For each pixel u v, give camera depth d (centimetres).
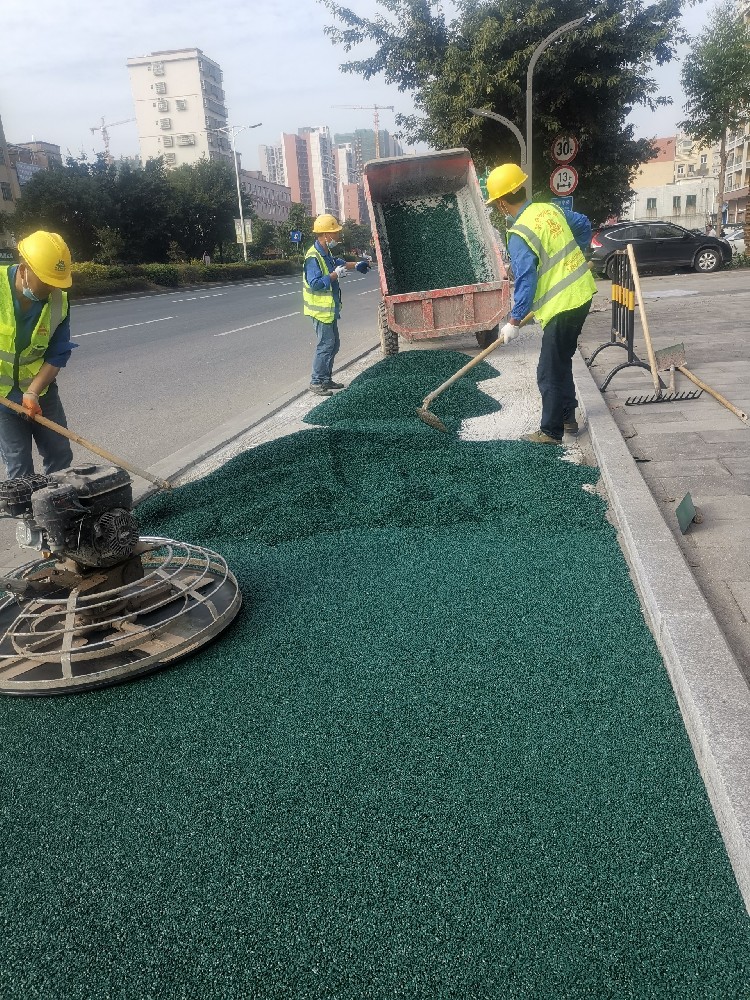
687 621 292
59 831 227
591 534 414
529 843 211
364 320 1717
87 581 335
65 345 416
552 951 180
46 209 4769
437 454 557
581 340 1084
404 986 174
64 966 184
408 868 205
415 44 2395
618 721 259
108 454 405
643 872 200
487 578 371
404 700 278
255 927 191
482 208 990
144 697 293
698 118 3117
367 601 357
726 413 610
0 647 332
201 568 393
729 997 168
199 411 840
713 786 219
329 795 234
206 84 12575
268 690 291
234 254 6825
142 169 5353
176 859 214
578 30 2211
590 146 2422
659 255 2350
